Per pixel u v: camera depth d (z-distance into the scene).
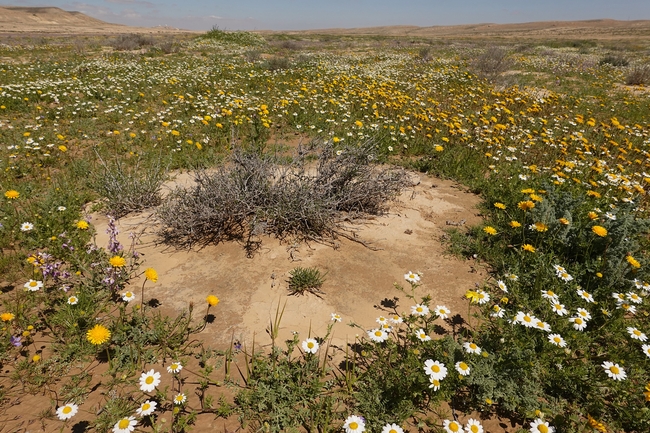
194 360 2.76
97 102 10.42
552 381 2.59
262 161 4.82
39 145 6.91
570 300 3.29
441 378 2.31
